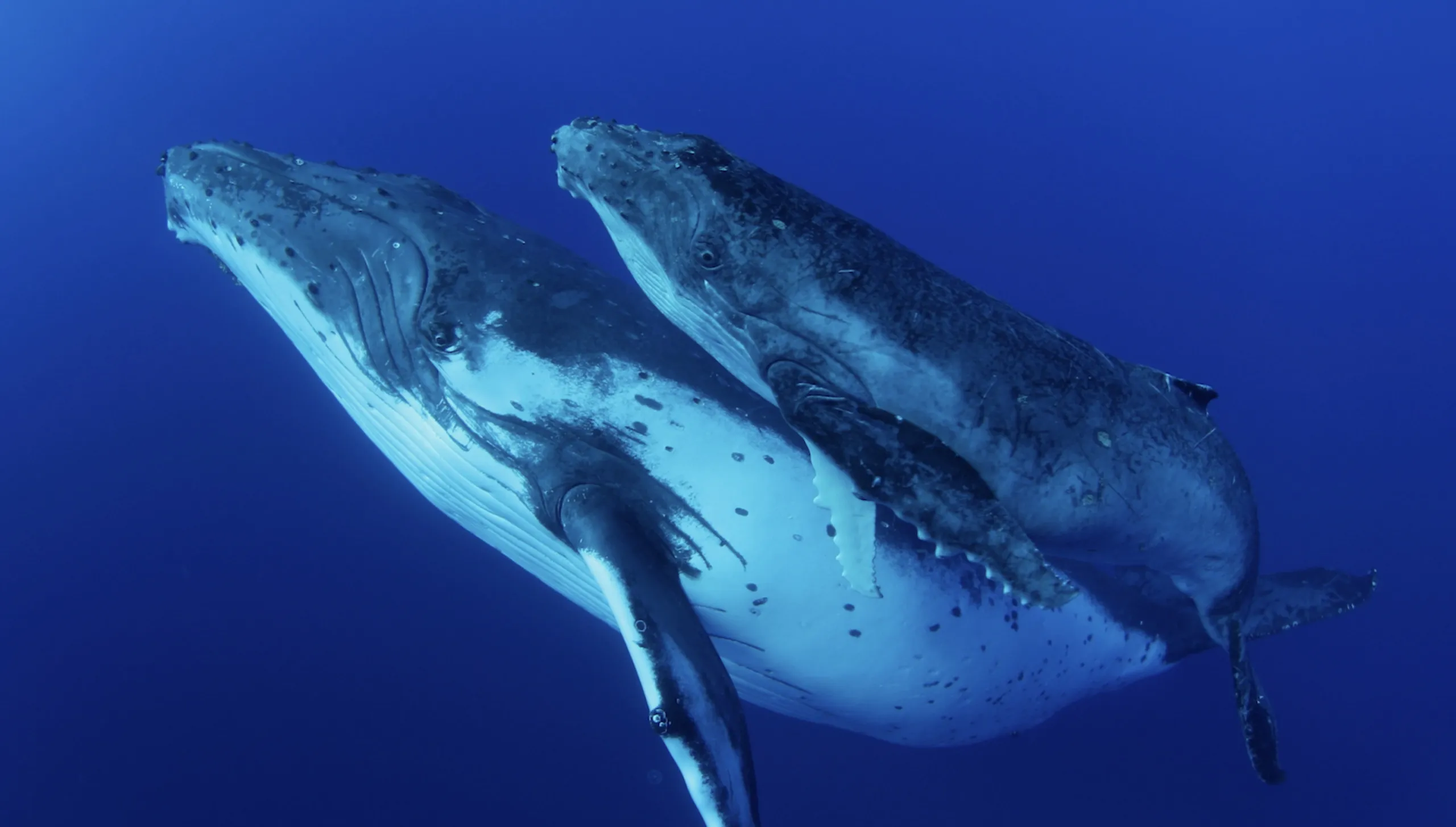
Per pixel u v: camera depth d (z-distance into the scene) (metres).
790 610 6.76
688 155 6.38
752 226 6.12
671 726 5.23
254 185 7.14
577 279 6.93
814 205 6.35
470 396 6.54
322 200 7.05
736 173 6.31
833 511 5.86
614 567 5.92
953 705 8.16
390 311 6.72
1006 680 8.33
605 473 6.36
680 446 6.39
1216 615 8.18
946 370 5.99
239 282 7.72
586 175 6.59
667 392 6.47
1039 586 5.38
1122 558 7.36
